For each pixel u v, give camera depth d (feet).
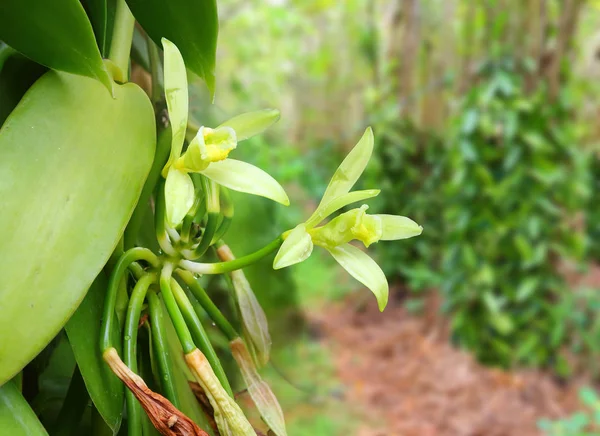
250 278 2.02
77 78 0.98
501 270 6.39
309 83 11.57
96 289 1.01
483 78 6.11
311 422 5.36
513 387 6.35
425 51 7.42
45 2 0.86
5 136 0.89
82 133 0.94
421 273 7.34
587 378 6.31
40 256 0.84
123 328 1.00
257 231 1.98
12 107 1.04
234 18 9.69
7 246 0.83
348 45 10.48
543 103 5.88
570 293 6.34
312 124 11.80
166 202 0.95
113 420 0.94
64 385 1.28
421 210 7.76
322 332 7.54
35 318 0.82
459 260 6.61
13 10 0.88
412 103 7.85
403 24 7.76
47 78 0.95
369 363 6.98
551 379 6.39
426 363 6.86
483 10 6.09
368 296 8.32
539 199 6.04
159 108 1.37
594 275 7.60
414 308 7.66
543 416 6.01
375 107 8.56
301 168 8.16
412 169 8.02
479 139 6.14
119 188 0.94
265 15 9.80
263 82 11.08
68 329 0.93
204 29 1.04
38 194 0.87
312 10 10.62
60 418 1.06
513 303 6.47
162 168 1.06
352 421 5.79
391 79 8.16
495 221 6.26
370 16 8.56
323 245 1.05
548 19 5.81
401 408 6.23
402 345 7.27
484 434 5.88
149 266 1.07
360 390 6.42
